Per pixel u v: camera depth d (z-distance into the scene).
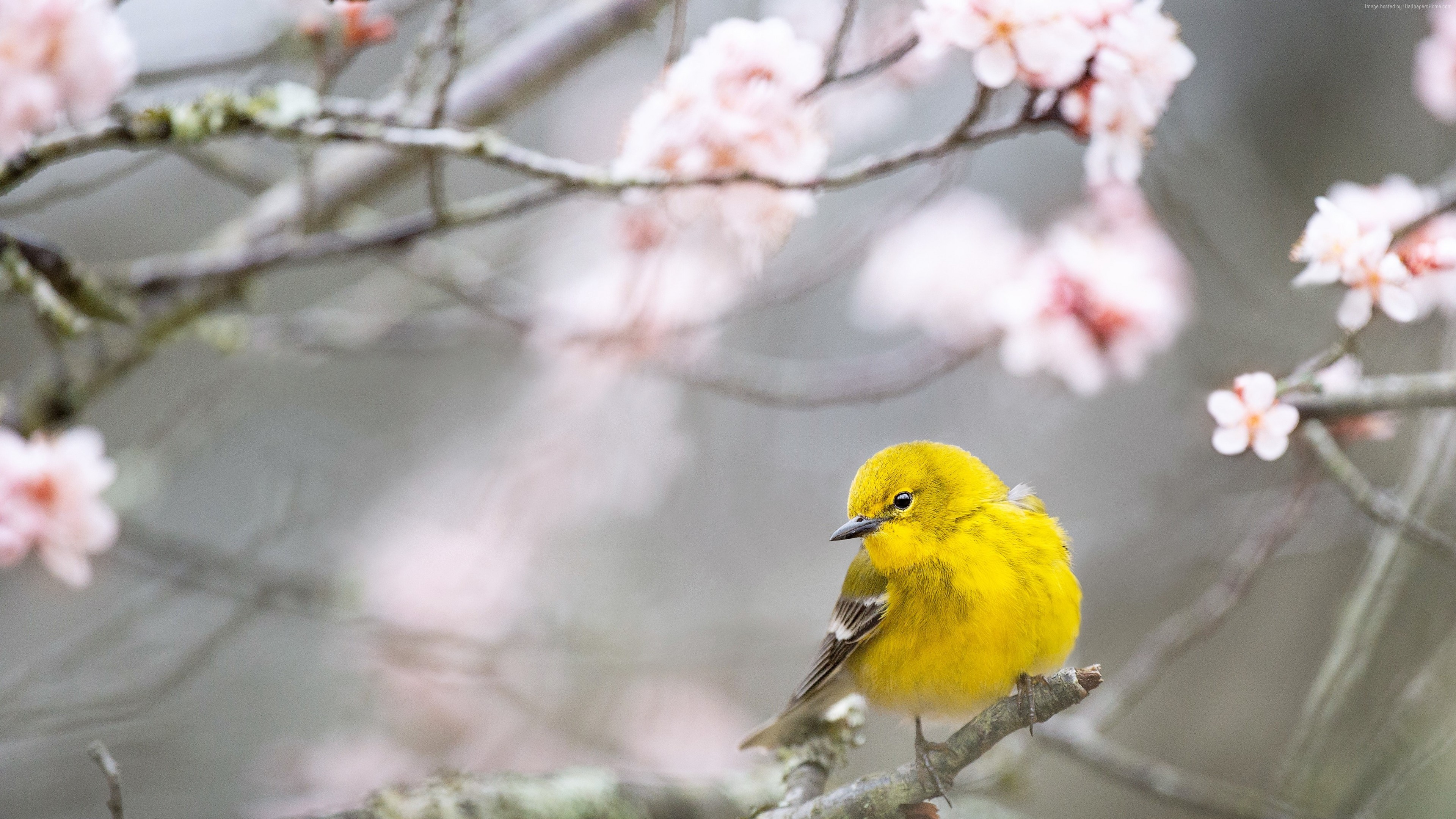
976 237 11.33
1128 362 9.35
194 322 10.10
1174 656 9.28
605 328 11.01
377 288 13.22
